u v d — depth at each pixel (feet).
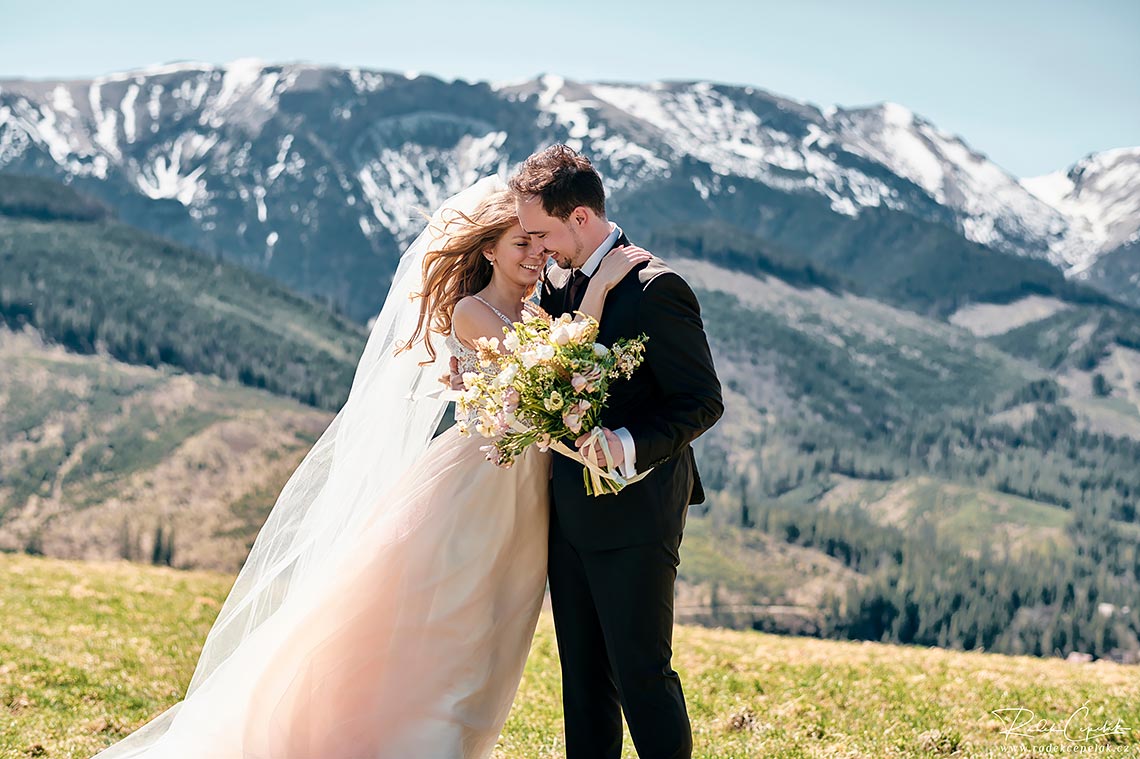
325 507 22.56
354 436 22.77
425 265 21.84
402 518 21.06
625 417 19.16
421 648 20.43
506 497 20.88
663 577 19.38
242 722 20.70
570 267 19.76
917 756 26.94
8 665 39.52
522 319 21.48
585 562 19.70
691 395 18.52
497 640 20.95
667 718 19.43
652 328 18.39
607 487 18.48
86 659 42.34
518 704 32.48
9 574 76.54
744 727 30.86
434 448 21.70
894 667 41.39
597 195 19.07
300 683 20.38
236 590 23.15
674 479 19.43
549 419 18.31
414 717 20.13
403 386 22.88
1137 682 38.73
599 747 21.02
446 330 22.13
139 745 22.74
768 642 55.72
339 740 20.06
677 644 49.21
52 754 27.78
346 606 20.68
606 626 19.56
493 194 21.68
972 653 53.31
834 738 28.91
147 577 82.02
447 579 20.62
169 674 39.96
